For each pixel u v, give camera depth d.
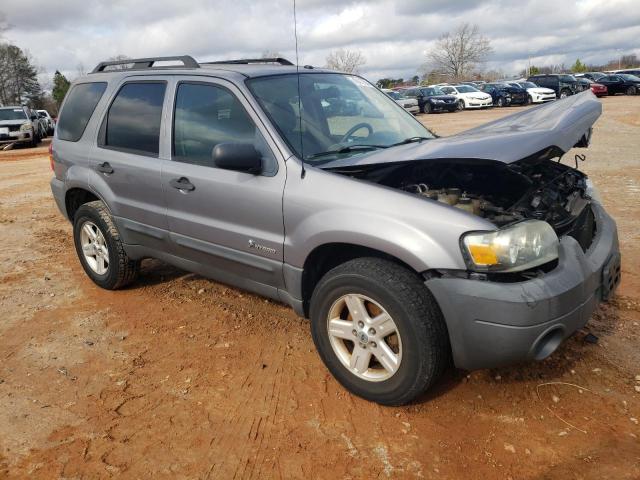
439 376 3.01
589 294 2.99
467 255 2.77
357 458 2.78
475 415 3.06
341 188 3.16
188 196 3.93
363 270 3.01
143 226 4.39
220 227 3.77
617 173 9.37
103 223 4.73
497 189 3.80
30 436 3.04
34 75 80.81
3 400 3.38
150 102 4.32
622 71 40.56
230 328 4.23
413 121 4.53
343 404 3.22
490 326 2.74
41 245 6.62
